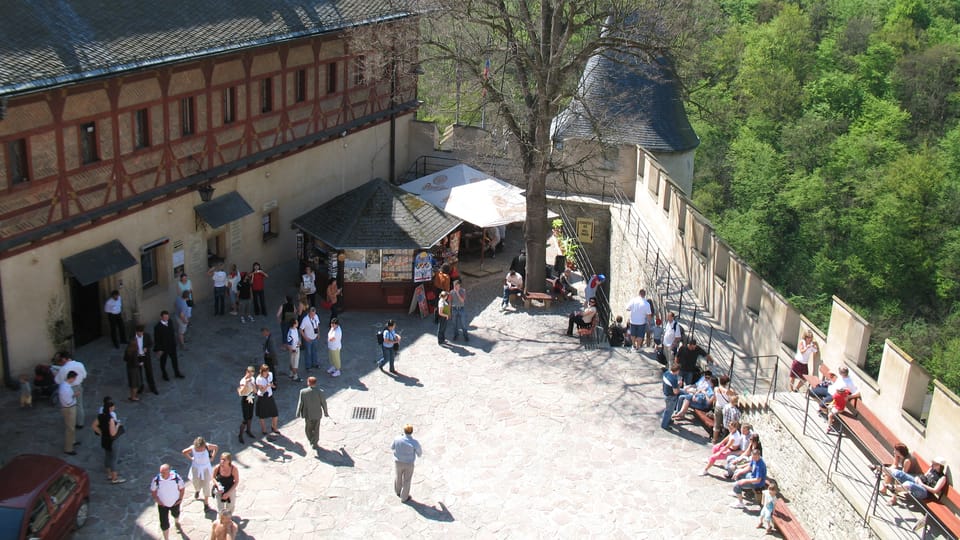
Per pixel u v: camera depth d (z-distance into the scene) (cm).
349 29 2873
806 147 6253
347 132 3155
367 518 1781
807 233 6059
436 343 2550
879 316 5675
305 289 2623
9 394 2058
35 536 1501
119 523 1703
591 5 2783
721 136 6738
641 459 2005
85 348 2309
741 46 6775
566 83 2984
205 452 1748
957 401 1500
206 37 2383
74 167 2105
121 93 2197
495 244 3284
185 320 2377
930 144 6306
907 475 1530
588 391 2297
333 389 2261
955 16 7119
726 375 2100
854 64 6775
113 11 2239
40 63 1934
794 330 2066
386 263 2712
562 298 2931
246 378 1981
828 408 1791
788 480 1816
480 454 2009
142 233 2355
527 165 2853
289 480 1884
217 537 1559
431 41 2786
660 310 2616
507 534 1750
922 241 5653
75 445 1922
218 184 2608
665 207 3030
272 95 2752
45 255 2086
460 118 3275
